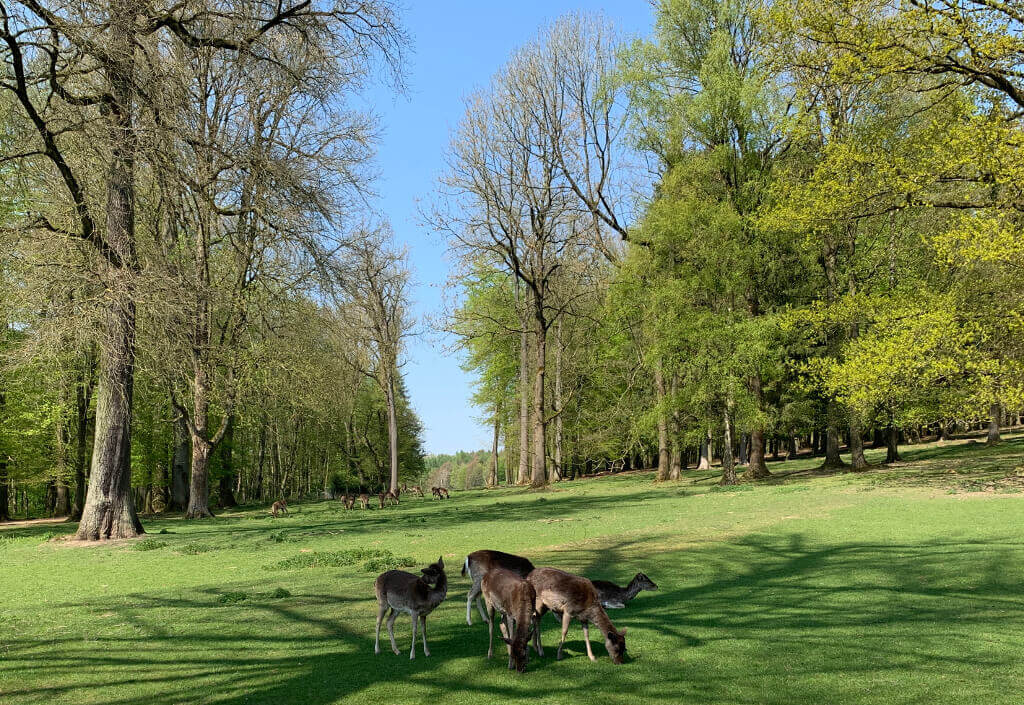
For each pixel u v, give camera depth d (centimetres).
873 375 2028
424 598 709
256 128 2555
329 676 656
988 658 645
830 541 1424
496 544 1648
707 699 567
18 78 1756
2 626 932
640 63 3300
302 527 2414
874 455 4041
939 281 2430
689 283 2920
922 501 1922
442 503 3688
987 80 1902
